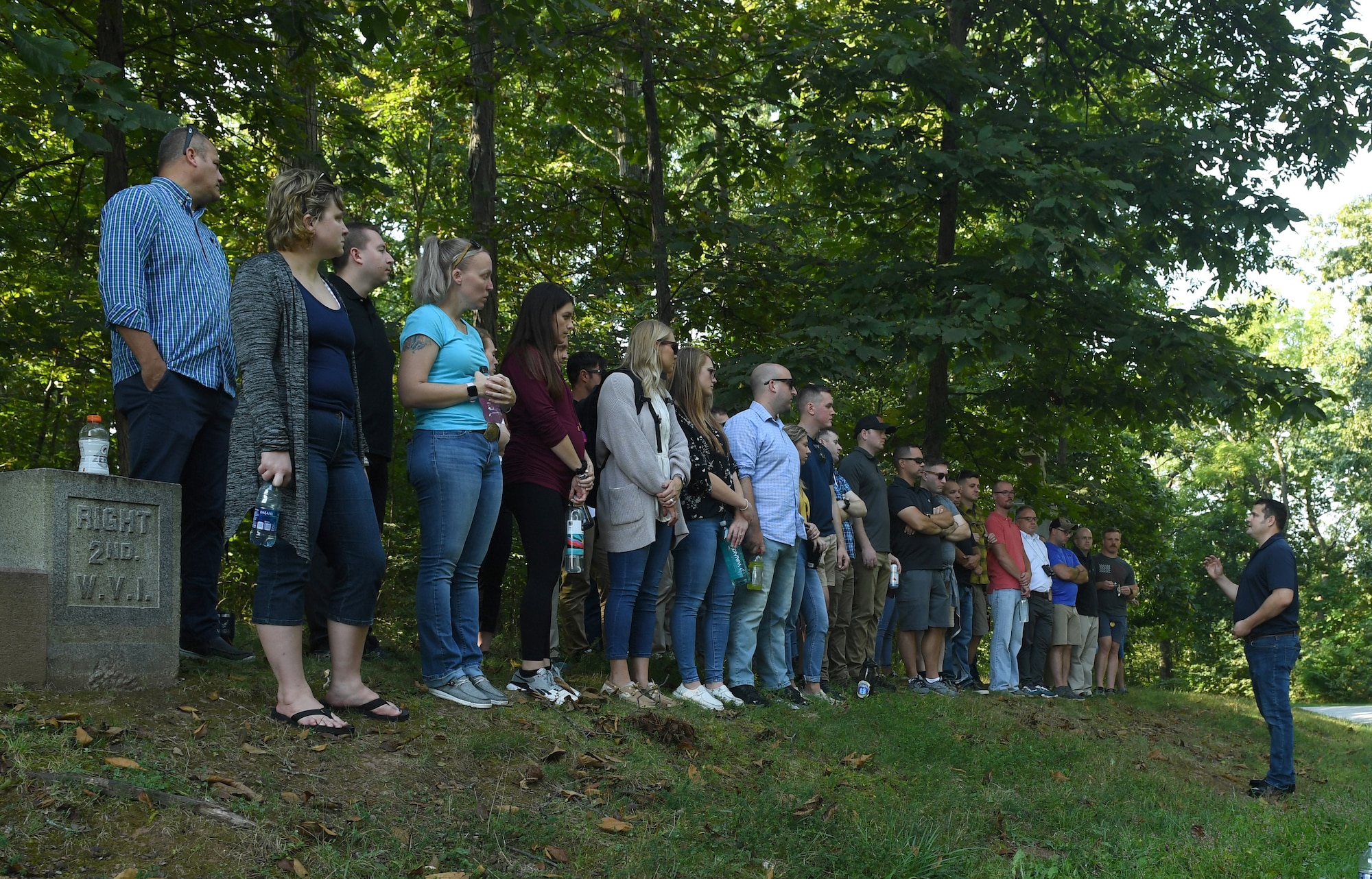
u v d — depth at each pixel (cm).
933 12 1241
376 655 595
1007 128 1211
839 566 812
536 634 541
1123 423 1383
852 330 1140
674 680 713
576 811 421
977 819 534
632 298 1438
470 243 517
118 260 454
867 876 427
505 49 1090
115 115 592
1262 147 1380
